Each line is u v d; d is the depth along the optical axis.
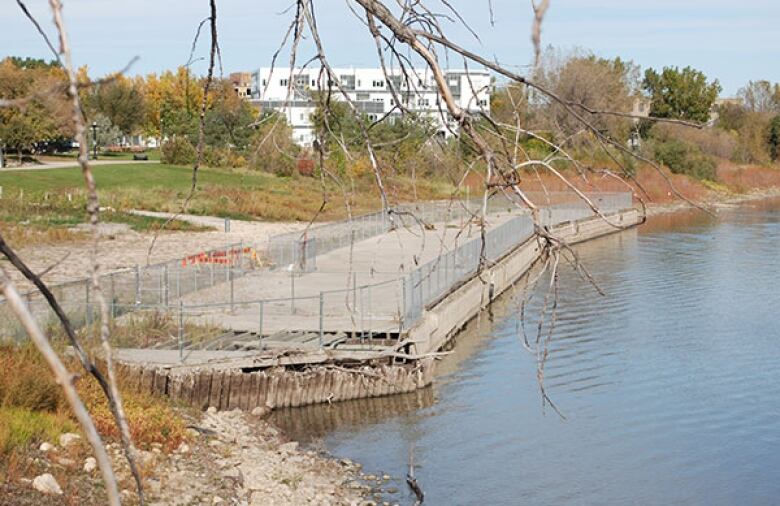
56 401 19.88
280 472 20.73
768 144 121.00
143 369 24.00
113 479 2.32
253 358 25.69
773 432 24.92
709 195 93.19
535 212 3.53
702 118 94.88
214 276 36.88
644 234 73.25
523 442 23.81
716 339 35.59
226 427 23.47
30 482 16.25
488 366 31.69
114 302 27.17
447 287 38.06
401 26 3.53
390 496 20.12
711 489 20.92
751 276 50.78
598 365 31.69
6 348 21.67
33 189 60.81
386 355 27.09
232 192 63.31
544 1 2.69
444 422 25.41
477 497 20.28
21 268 2.72
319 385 26.48
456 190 4.13
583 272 3.72
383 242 50.72
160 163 80.69
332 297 34.34
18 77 69.62
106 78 2.62
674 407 26.95
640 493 20.69
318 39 4.12
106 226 51.56
